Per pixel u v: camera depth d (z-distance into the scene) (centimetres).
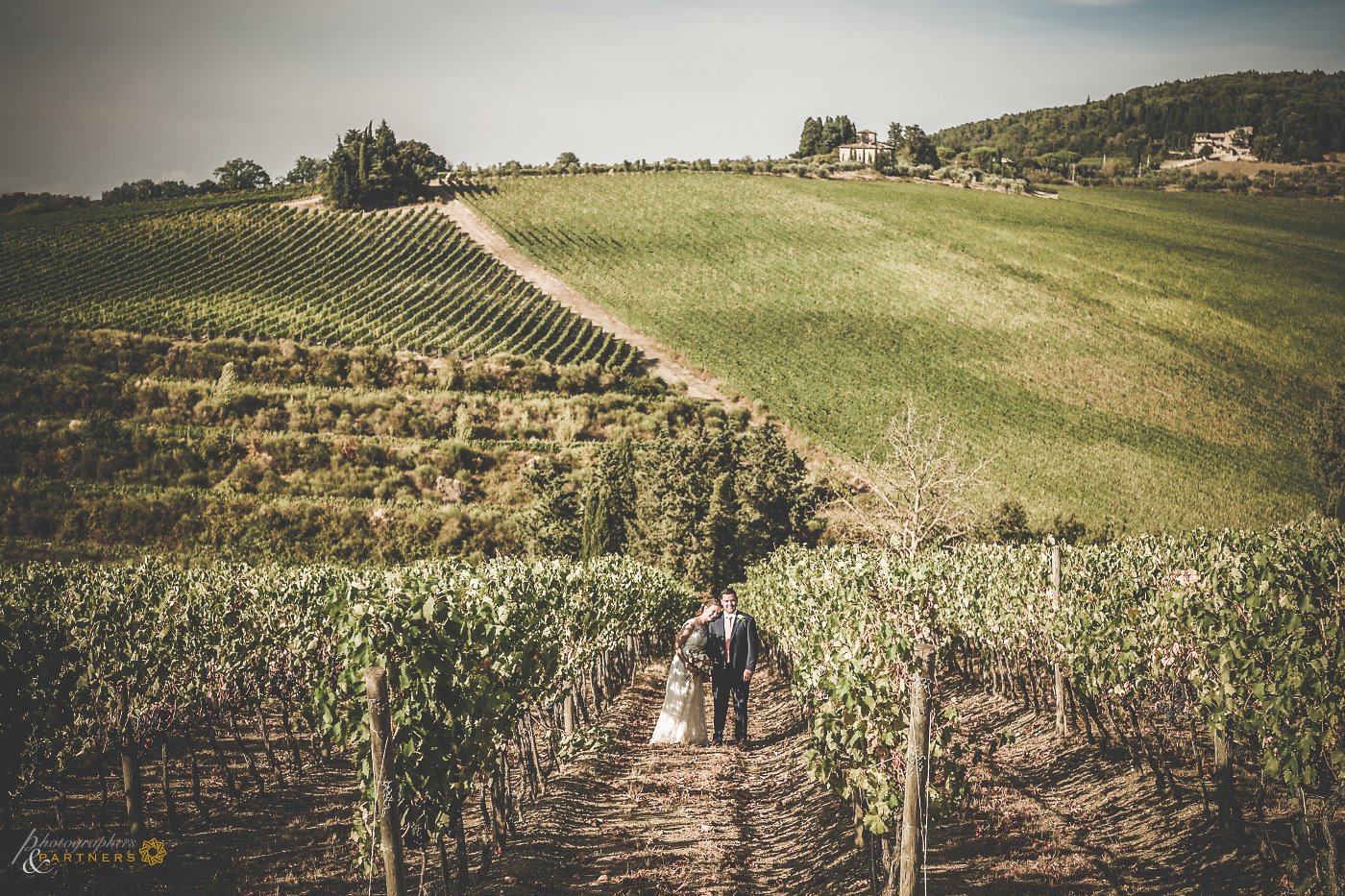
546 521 4822
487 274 9144
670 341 7844
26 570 1891
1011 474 5612
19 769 929
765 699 2003
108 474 5175
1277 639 722
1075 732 1262
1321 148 19725
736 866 845
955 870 793
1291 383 7038
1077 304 8575
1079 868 779
